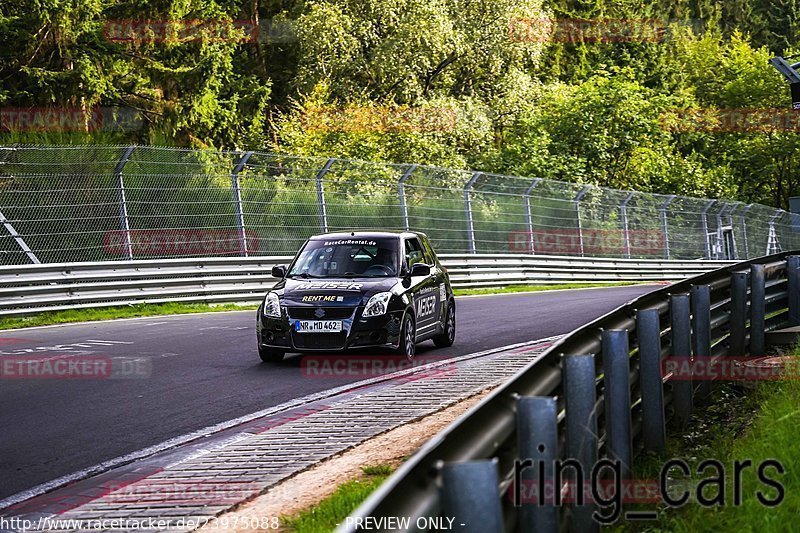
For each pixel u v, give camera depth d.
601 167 59.31
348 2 53.56
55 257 25.36
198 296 26.84
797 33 111.69
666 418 10.21
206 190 28.55
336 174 33.34
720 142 80.12
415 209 35.12
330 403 12.28
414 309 16.03
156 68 44.41
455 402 11.96
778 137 78.75
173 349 17.52
